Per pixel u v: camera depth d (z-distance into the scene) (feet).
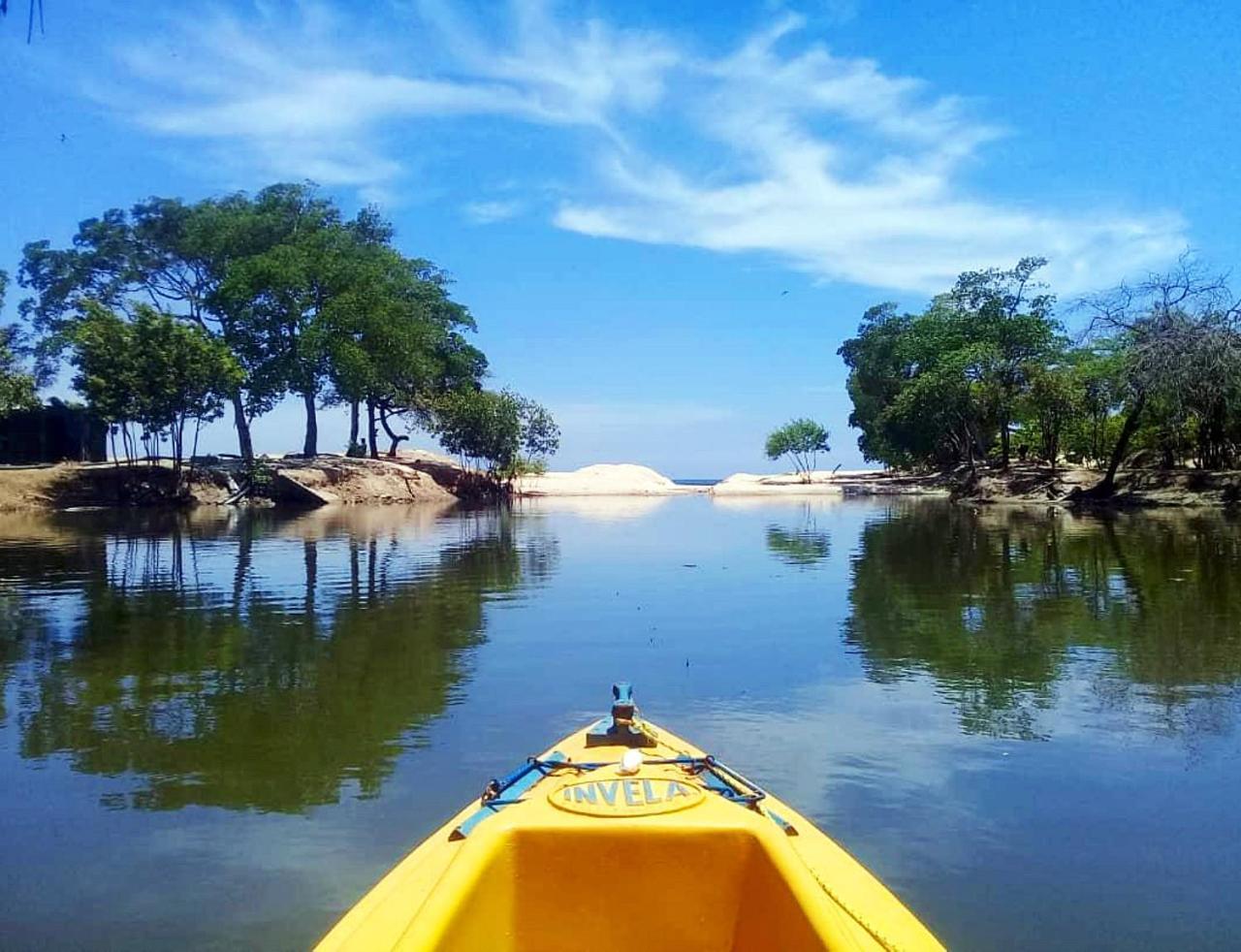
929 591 54.44
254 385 157.79
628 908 13.56
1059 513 121.29
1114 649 38.88
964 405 170.91
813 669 35.99
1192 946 16.80
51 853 20.75
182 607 50.67
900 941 12.38
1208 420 123.34
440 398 192.54
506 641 41.57
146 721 30.07
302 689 33.71
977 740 27.50
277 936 17.40
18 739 28.43
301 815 22.54
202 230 167.43
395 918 12.62
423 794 23.79
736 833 13.66
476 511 144.66
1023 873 19.44
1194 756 26.02
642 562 70.49
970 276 178.91
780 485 249.55
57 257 169.58
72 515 129.08
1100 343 130.72
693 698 32.04
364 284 165.68
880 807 22.72
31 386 149.28
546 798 14.94
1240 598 50.11
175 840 21.34
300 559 73.00
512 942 13.48
